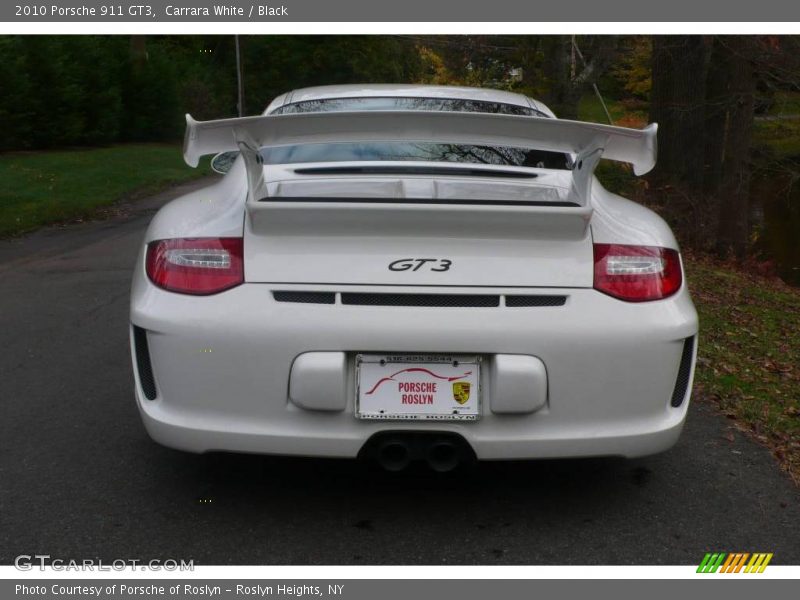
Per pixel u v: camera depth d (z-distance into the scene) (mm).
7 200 14922
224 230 2908
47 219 12953
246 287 2824
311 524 3084
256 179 2908
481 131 2908
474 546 2947
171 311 2855
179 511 3166
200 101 40844
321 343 2775
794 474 3686
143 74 33594
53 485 3367
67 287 7488
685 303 2994
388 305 2789
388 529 3057
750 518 3223
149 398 3023
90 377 4773
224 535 2992
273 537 2984
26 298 6977
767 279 14805
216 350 2814
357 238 2828
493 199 2977
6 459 3613
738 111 16203
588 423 2865
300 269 2812
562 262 2854
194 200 3314
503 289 2801
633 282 2885
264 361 2797
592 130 2832
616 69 20234
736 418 4473
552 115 4137
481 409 2828
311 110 4016
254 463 3605
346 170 3373
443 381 2820
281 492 3338
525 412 2812
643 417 2912
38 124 26484
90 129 29469
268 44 52656
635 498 3373
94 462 3594
